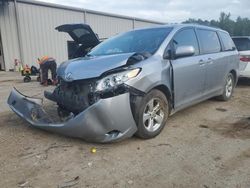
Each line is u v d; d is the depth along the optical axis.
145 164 3.31
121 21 26.03
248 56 8.52
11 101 4.77
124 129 3.64
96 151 3.66
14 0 17.44
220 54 5.98
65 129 3.64
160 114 4.24
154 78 3.97
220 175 3.06
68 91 3.98
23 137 4.15
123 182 2.93
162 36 4.65
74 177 3.02
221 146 3.86
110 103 3.47
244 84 9.48
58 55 20.61
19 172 3.13
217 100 6.59
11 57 17.83
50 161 3.39
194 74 4.93
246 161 3.40
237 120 5.09
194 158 3.47
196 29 5.40
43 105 4.32
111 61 3.82
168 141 4.02
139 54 4.07
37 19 18.94
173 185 2.87
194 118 5.20
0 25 17.11
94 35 6.58
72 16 21.31
